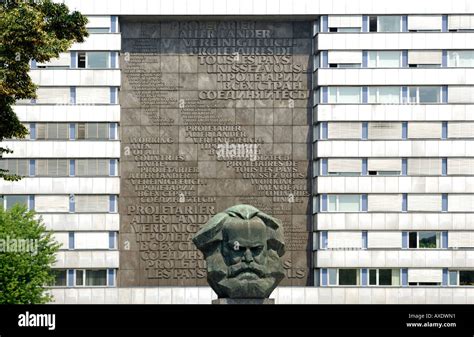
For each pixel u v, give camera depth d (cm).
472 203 11256
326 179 11156
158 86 11225
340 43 11181
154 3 11144
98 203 11156
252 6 11138
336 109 11175
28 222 10081
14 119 7012
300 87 11250
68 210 11144
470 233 11225
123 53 11231
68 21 7075
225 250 7762
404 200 11225
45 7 7031
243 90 11206
